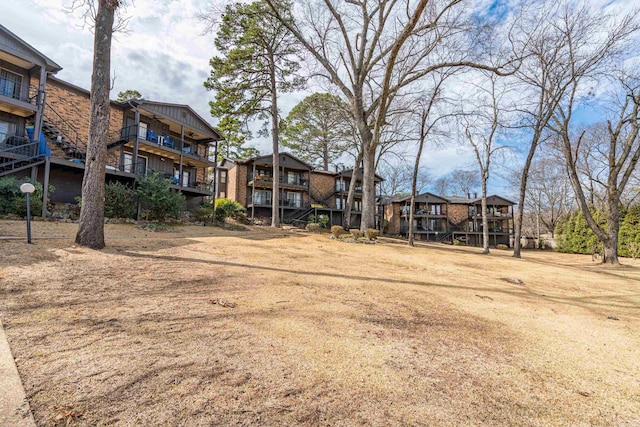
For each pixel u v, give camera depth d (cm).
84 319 297
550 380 256
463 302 508
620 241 2148
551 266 1245
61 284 397
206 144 2141
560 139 1596
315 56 1598
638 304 605
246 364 234
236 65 1792
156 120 1758
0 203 1001
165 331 285
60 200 1388
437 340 326
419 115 1616
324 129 2948
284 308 385
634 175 2144
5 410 155
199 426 160
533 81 1444
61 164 1234
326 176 3077
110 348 241
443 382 235
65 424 152
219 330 298
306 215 2781
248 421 168
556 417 200
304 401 193
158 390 190
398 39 1108
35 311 304
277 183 1978
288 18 1658
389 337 321
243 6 1645
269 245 1040
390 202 3409
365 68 1592
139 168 1608
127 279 455
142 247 735
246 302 397
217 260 676
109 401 175
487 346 322
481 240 3562
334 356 263
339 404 192
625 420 202
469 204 3556
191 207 2039
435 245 1972
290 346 275
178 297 393
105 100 690
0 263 458
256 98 1955
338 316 373
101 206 678
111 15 703
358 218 3234
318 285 530
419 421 182
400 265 899
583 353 324
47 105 1352
